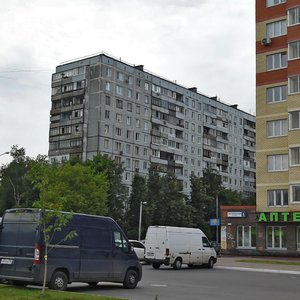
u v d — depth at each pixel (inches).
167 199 2861.7
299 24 1760.6
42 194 557.9
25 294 510.3
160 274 992.9
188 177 3961.6
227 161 4456.2
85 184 2044.8
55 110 3464.6
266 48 1872.5
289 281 890.1
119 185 2598.4
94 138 3240.7
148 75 3656.5
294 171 1707.7
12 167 3223.4
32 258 589.3
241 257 1713.8
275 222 1769.2
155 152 3649.1
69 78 3425.2
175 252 1163.3
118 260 684.1
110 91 3336.6
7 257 611.5
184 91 4020.7
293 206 1700.3
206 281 851.4
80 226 644.1
